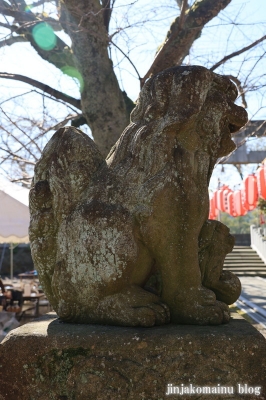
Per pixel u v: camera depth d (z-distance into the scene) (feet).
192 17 15.11
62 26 15.66
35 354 5.46
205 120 6.29
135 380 5.21
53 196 6.52
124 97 16.81
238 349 5.22
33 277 39.04
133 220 5.96
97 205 6.04
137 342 5.27
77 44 14.64
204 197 6.23
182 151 6.14
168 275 6.03
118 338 5.32
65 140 6.62
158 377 5.19
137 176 6.15
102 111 14.67
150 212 5.89
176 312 6.01
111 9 15.11
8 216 16.51
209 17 15.15
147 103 6.52
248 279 37.68
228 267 42.27
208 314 5.87
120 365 5.24
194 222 6.09
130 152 6.38
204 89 6.28
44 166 6.82
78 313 6.09
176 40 14.96
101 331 5.46
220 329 5.55
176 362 5.20
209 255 6.59
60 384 5.33
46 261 6.52
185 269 6.03
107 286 5.81
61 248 6.23
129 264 5.82
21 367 5.49
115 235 5.84
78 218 6.08
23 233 16.57
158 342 5.25
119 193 6.12
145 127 6.24
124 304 5.78
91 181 6.43
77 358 5.33
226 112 6.42
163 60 15.03
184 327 5.67
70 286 6.06
